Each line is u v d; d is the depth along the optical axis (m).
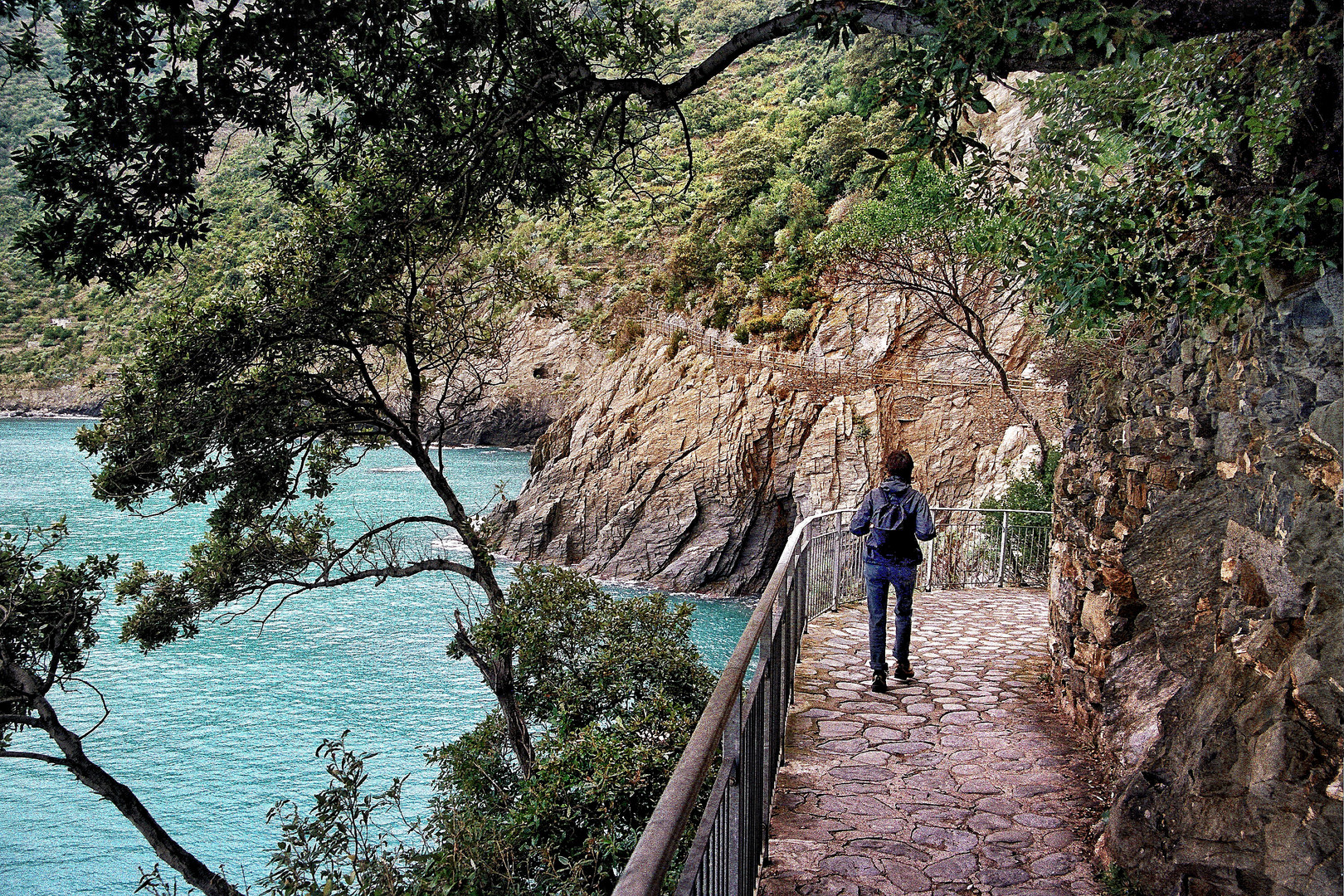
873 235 17.98
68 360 136.38
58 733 10.95
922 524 6.94
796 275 49.56
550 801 6.08
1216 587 3.96
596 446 47.38
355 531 48.75
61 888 17.95
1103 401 6.43
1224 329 4.20
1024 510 13.74
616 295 74.12
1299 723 2.61
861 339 42.31
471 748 10.11
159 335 10.69
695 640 32.53
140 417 11.05
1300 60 3.15
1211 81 3.69
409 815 18.62
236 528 12.73
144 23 3.96
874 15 3.23
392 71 4.58
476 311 14.00
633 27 5.59
